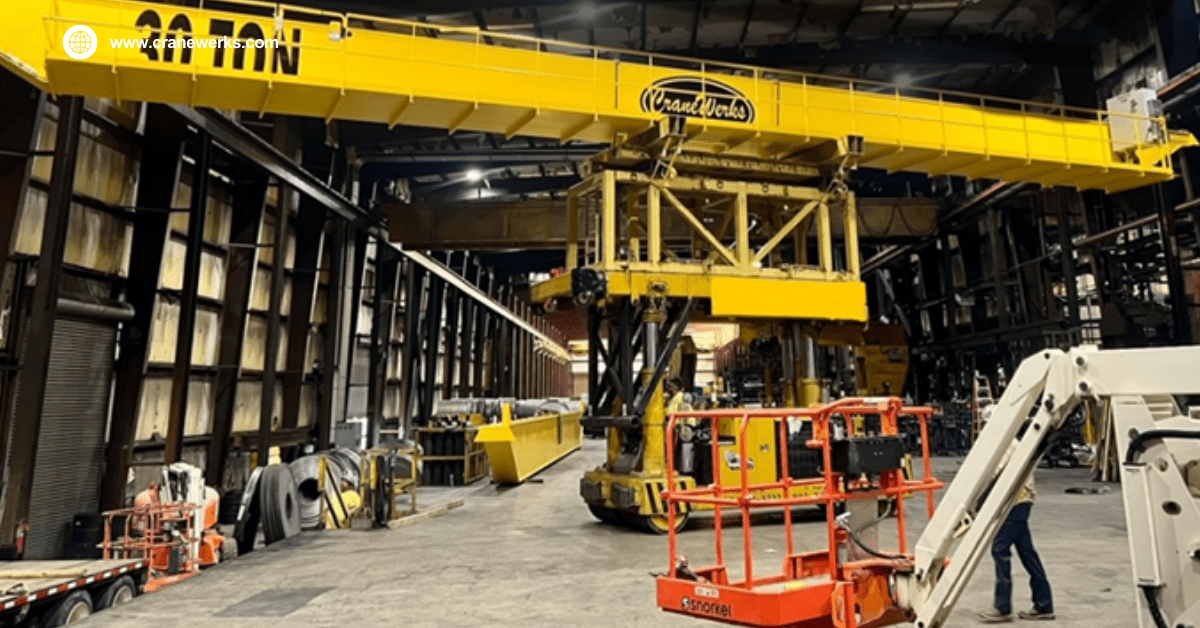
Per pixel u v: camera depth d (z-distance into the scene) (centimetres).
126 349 1278
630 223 1212
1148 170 1402
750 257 1227
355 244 2230
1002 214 2209
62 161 1021
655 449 1078
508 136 1145
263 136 1795
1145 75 1870
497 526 1151
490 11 1750
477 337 3806
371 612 648
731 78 1152
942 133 1272
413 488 1259
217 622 621
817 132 1188
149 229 1327
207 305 1582
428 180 2917
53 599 663
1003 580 579
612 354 1170
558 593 705
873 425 1189
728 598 456
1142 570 310
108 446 1241
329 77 952
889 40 2000
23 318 1070
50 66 866
